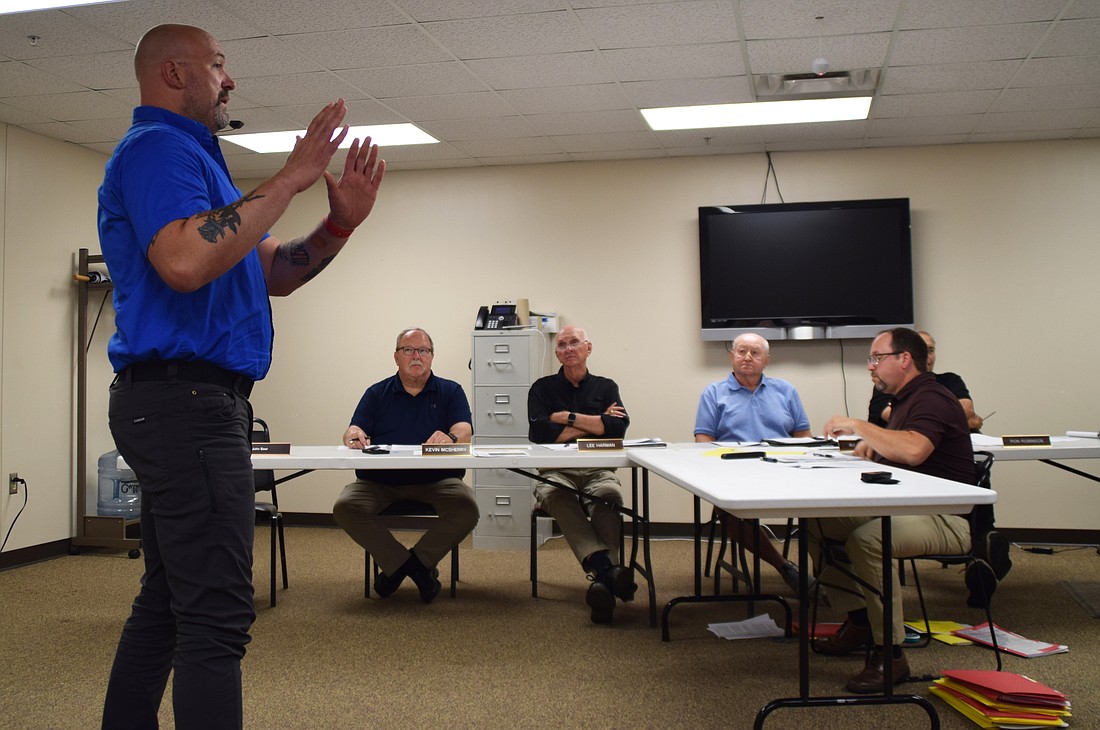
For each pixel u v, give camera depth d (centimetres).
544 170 594
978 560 279
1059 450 341
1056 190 535
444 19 357
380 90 443
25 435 491
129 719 157
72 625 349
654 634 325
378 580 385
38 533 497
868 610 256
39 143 504
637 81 434
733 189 571
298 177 146
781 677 271
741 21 363
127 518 526
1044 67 416
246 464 151
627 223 583
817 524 303
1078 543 523
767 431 421
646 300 579
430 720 238
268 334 163
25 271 493
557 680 271
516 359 525
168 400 142
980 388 539
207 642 141
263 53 390
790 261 551
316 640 321
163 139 144
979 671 252
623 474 589
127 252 146
